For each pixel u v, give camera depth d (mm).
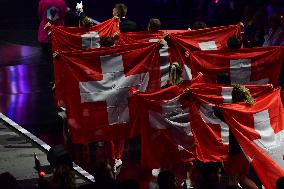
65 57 26719
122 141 28984
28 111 36938
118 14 34500
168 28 49875
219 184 25109
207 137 25031
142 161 25531
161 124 25141
